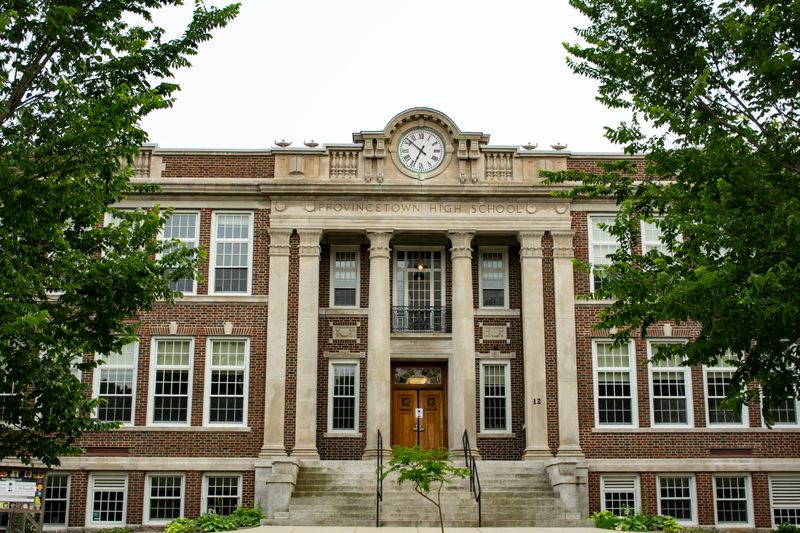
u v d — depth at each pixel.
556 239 31.42
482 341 31.86
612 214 31.86
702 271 15.41
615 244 31.67
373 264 31.14
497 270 32.75
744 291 15.20
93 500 29.20
